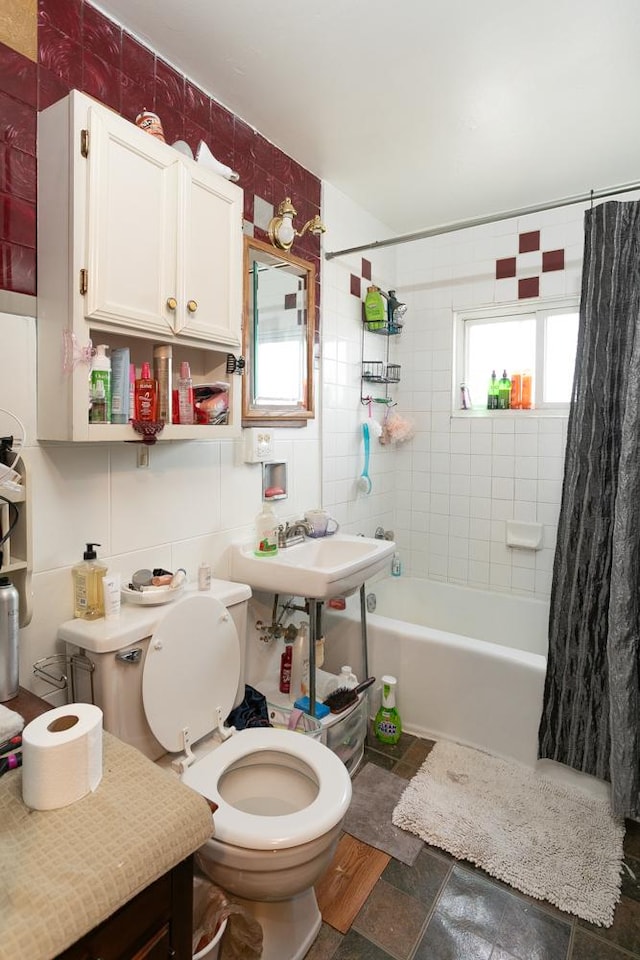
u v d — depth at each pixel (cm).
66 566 132
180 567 166
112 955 64
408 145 204
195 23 142
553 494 266
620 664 167
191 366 162
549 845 155
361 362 270
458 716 207
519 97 174
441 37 147
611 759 167
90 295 113
